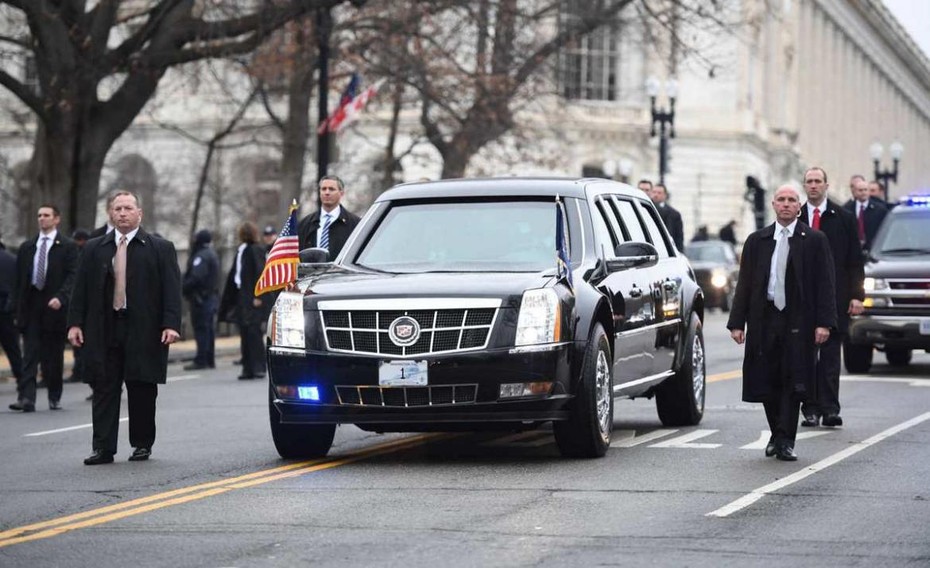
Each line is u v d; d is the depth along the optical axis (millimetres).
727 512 28797
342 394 34938
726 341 87688
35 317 55000
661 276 42250
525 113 177375
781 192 36875
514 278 35438
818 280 36562
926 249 62688
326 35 93188
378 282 35688
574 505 29641
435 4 110062
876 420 44906
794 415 36344
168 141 194125
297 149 114938
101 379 38125
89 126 95375
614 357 37812
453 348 34562
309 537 26734
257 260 69062
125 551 25922
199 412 51438
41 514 30250
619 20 121625
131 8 111625
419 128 188375
